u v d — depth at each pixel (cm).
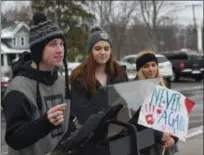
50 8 3272
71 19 3506
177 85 2630
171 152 408
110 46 398
